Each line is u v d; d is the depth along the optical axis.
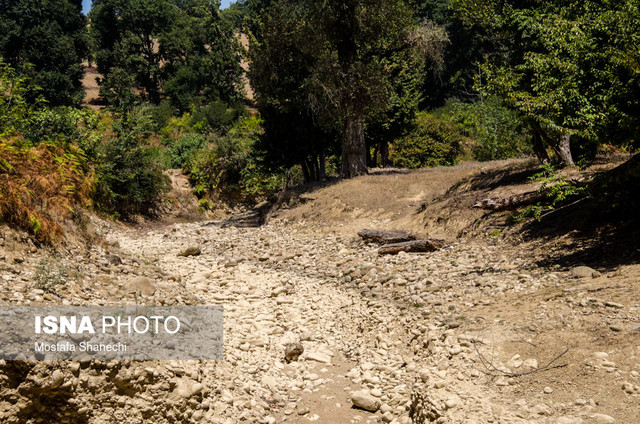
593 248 9.09
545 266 9.08
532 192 12.23
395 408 6.04
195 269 12.73
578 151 15.28
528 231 11.49
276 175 34.44
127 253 10.54
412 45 25.27
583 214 10.42
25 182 8.03
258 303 10.18
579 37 8.77
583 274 7.84
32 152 8.73
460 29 58.09
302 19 24.09
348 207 19.31
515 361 5.80
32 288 6.23
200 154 34.38
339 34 23.97
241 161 34.22
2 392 4.55
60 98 55.31
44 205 8.32
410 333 7.78
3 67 15.07
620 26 8.05
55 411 4.84
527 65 10.49
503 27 13.74
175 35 73.75
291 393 6.60
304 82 23.78
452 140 39.94
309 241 16.84
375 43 25.56
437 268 11.04
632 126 7.83
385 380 6.79
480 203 13.15
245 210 34.09
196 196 32.75
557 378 5.29
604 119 8.08
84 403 4.95
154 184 26.58
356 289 10.91
